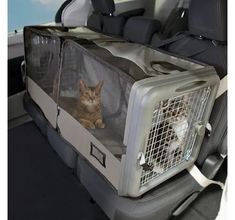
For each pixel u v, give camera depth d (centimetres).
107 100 110
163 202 106
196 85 92
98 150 110
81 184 143
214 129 116
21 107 190
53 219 124
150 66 99
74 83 127
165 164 103
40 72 152
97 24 189
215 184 132
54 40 132
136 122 82
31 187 140
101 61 101
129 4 222
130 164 89
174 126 97
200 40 116
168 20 204
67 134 134
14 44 175
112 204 106
